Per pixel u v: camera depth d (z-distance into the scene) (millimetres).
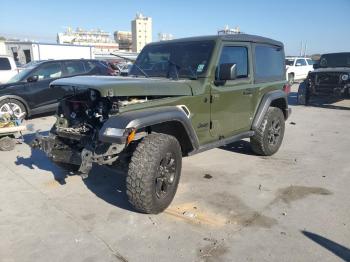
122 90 3725
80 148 4176
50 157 4230
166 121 3965
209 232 3648
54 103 10047
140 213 4039
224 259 3193
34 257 3213
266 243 3443
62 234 3592
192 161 5941
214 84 4777
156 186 3863
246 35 5562
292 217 3977
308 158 6223
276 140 6301
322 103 13797
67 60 10586
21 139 7016
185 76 4805
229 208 4199
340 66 13156
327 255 3252
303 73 23891
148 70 5211
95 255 3246
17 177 5195
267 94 5945
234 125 5336
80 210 4117
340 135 8164
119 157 3980
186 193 4617
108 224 3793
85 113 4141
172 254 3268
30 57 19953
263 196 4555
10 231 3648
